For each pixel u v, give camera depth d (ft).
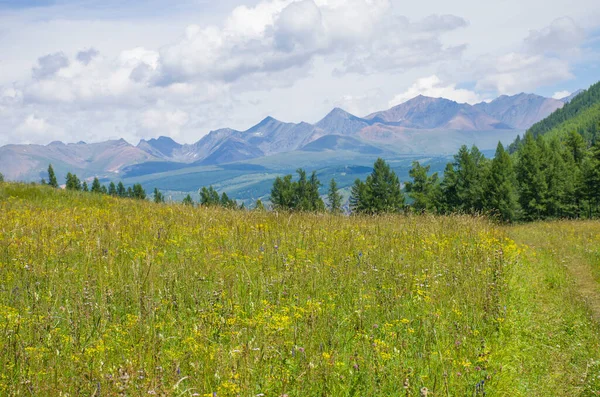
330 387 18.97
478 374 21.80
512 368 23.08
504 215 262.06
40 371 17.74
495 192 266.36
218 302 25.16
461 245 44.21
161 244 36.09
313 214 53.67
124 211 55.01
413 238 44.29
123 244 34.96
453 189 285.84
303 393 18.48
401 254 38.14
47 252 32.17
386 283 31.32
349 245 39.29
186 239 38.40
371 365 20.29
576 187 271.08
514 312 31.07
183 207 59.06
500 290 33.94
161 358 19.25
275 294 27.53
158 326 22.38
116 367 17.95
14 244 33.01
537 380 22.91
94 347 19.77
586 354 26.18
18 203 57.47
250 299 26.17
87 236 36.99
